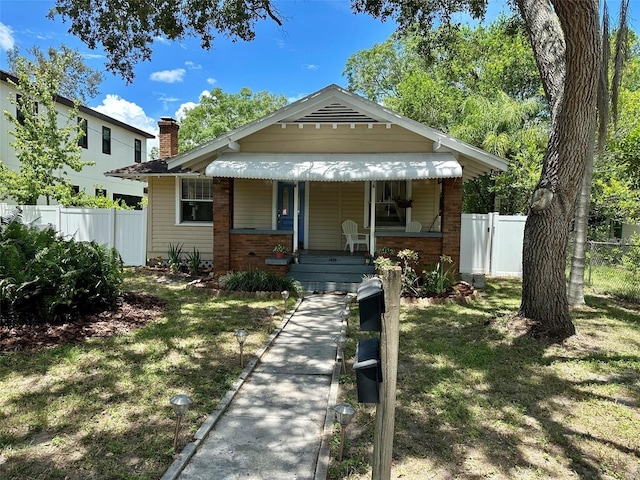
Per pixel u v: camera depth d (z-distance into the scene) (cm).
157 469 337
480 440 388
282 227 1469
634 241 1402
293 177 1059
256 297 1012
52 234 837
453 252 1131
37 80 1764
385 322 231
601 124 734
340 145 1183
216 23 1010
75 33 977
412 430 405
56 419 415
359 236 1442
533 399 476
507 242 1398
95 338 664
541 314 712
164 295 1026
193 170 1313
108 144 2444
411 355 616
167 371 544
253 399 476
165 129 1753
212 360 589
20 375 522
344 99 1132
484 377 536
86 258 771
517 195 1978
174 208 1531
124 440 380
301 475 335
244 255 1192
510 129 1959
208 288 1073
